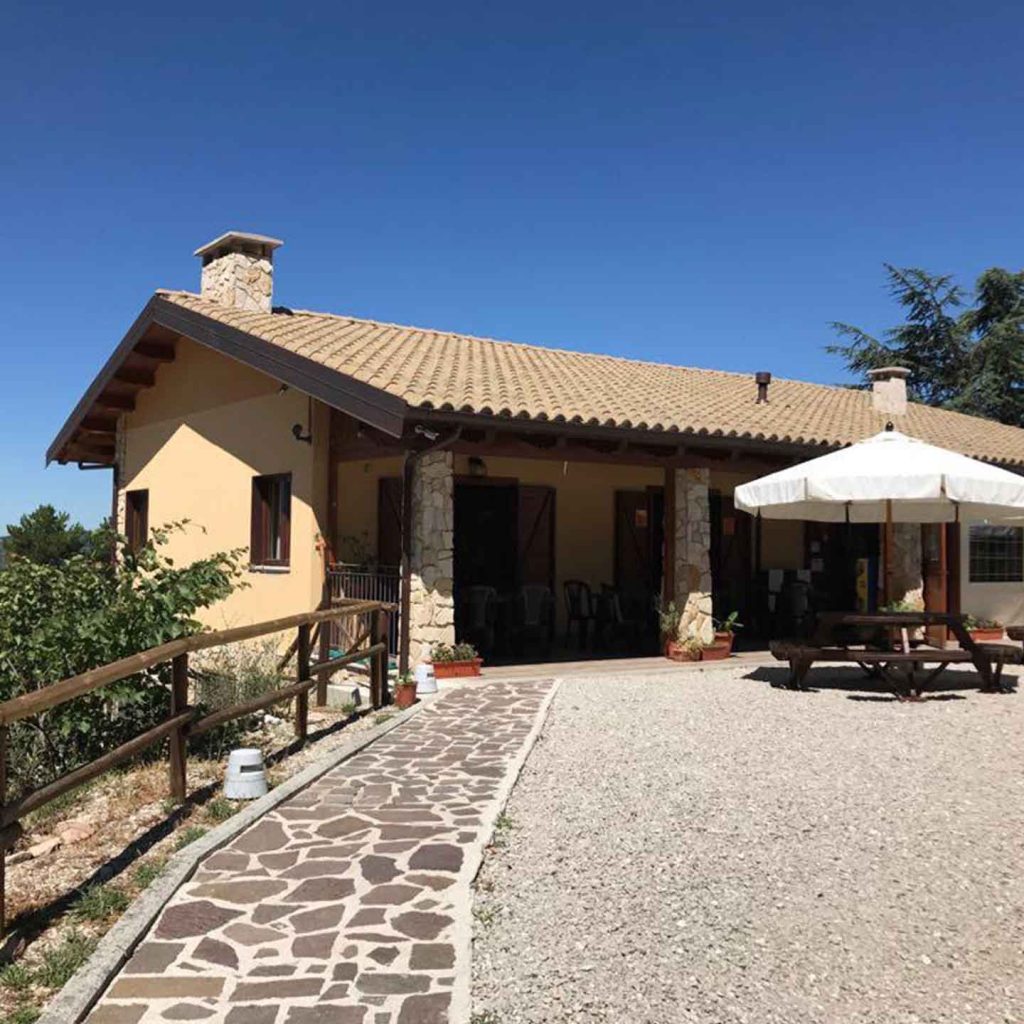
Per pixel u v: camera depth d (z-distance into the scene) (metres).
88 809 5.75
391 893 4.37
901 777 6.31
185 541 14.09
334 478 11.15
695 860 4.82
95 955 3.69
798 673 9.51
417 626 9.88
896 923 4.14
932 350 34.66
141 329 13.91
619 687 9.66
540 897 4.37
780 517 10.91
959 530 14.46
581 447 10.66
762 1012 3.42
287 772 6.46
